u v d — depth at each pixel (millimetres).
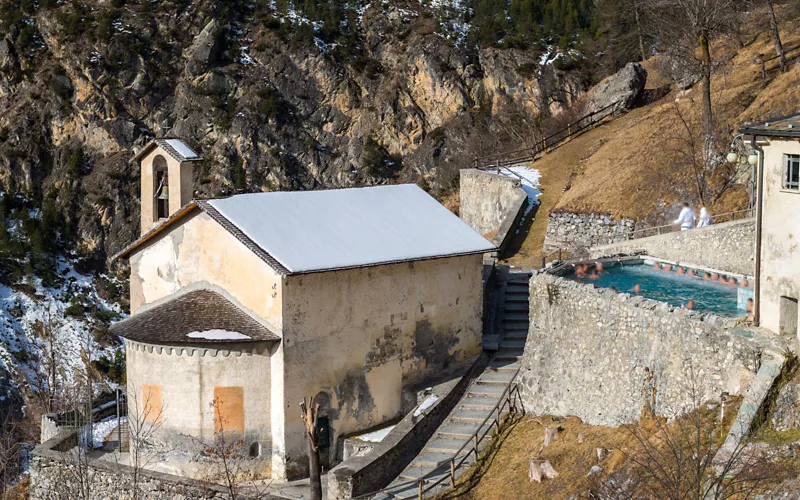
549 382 31891
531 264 50469
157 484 32781
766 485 19594
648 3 75625
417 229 38562
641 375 27422
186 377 33469
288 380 33000
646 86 80250
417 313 37125
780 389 22047
